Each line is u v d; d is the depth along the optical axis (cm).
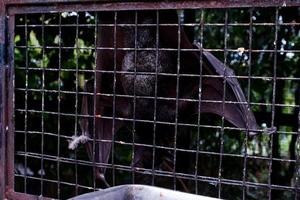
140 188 148
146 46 204
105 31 209
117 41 209
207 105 204
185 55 204
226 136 367
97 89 211
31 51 317
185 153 310
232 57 356
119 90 218
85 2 183
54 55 320
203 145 367
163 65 205
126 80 207
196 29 367
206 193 306
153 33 204
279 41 337
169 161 228
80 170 334
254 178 357
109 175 340
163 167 235
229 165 363
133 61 204
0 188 207
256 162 358
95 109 196
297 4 146
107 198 145
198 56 197
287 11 320
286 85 362
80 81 323
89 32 306
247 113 164
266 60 349
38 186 331
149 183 298
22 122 317
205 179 166
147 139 224
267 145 353
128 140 333
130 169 183
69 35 310
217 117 360
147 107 211
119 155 344
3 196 207
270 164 156
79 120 212
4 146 206
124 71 204
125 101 218
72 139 196
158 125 217
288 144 362
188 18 326
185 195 141
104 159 213
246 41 354
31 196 200
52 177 335
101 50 210
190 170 356
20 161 325
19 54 313
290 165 340
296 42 332
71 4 187
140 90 206
